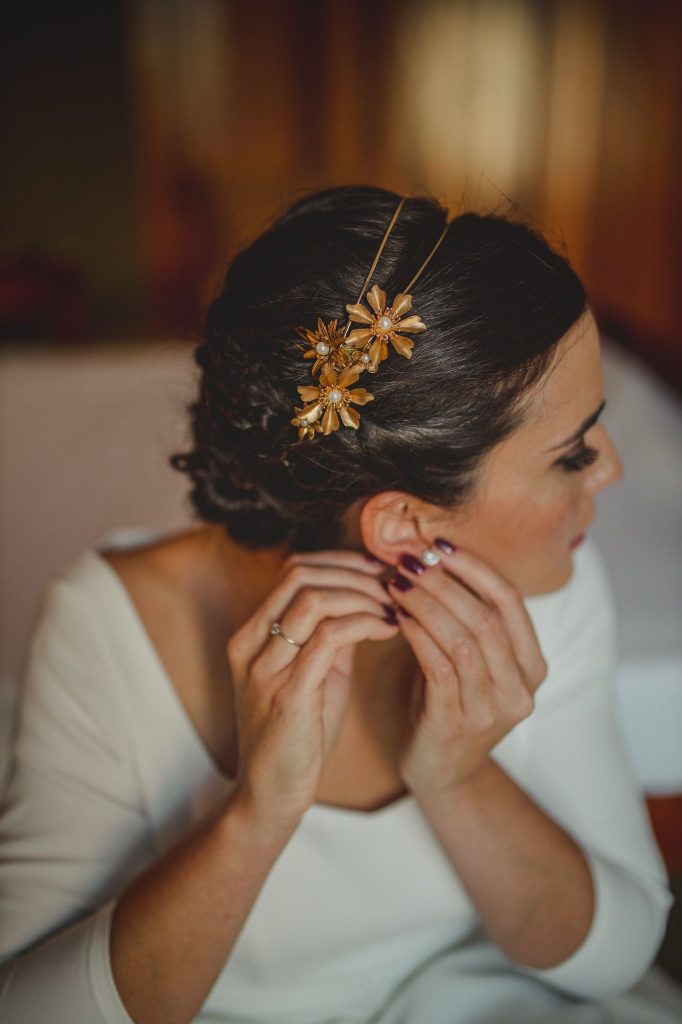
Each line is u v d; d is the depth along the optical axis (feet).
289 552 2.10
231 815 1.86
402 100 9.48
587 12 8.67
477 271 1.73
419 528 1.93
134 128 9.82
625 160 8.94
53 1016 1.84
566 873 2.06
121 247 10.29
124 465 4.74
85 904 2.06
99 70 9.58
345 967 2.21
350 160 9.81
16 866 2.02
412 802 2.16
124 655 2.17
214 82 9.57
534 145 9.34
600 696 2.36
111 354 6.29
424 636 1.85
